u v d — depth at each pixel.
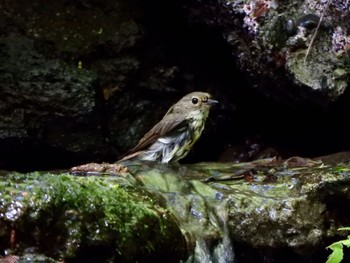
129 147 9.16
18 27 8.94
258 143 9.20
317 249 6.45
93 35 9.17
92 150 8.70
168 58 9.37
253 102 9.09
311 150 8.83
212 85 9.38
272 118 9.05
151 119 9.33
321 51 7.82
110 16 9.29
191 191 6.50
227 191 6.61
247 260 6.43
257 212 6.37
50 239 4.95
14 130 8.34
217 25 8.46
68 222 5.00
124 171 6.52
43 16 9.06
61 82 8.55
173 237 5.45
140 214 5.29
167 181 6.52
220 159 9.34
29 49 8.73
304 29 7.86
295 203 6.42
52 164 8.70
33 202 4.95
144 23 9.31
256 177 7.05
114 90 9.19
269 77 8.08
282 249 6.43
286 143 9.03
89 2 9.26
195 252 5.84
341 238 6.54
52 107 8.46
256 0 8.00
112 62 9.21
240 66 8.35
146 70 9.34
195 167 7.65
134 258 5.14
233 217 6.36
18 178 5.24
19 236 4.89
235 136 9.43
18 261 4.83
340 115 8.19
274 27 7.91
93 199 5.14
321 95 7.72
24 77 8.50
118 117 9.18
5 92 8.41
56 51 8.97
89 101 8.54
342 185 6.52
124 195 5.41
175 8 9.05
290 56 7.82
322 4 7.96
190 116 7.61
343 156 7.79
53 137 8.51
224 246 6.23
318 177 6.57
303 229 6.38
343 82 7.70
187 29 9.18
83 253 4.99
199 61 9.37
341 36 7.87
